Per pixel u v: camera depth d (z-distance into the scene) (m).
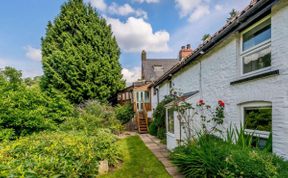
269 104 3.97
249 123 4.65
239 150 3.80
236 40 5.02
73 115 10.58
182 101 7.10
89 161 4.77
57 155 4.18
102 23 17.39
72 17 16.02
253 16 4.09
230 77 5.27
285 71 3.51
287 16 3.49
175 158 4.99
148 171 5.46
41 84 15.56
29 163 3.36
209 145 4.52
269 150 3.84
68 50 15.15
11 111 6.18
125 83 18.55
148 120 15.64
